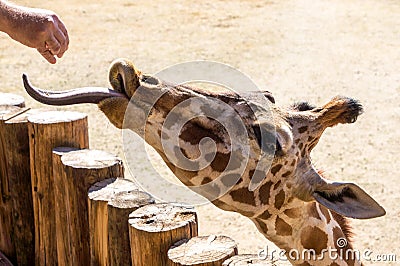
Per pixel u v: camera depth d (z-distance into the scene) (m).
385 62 18.28
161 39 20.44
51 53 6.07
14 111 7.32
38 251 6.99
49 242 6.84
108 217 5.55
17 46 19.77
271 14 23.06
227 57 18.72
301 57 18.72
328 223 6.04
